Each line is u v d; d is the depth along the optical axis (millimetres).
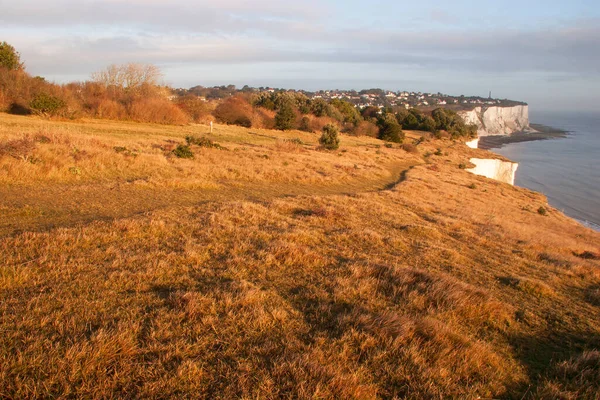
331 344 4086
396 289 5875
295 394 3297
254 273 6102
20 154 12633
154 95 45969
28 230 7180
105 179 13312
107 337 3680
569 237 17297
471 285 6504
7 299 4430
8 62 35406
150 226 7906
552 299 6859
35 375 3180
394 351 4090
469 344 4449
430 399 3438
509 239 11992
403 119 83625
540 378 4105
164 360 3564
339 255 7688
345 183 20406
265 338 4125
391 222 11758
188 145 22188
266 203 12203
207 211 10062
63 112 32219
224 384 3340
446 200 19797
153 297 4879
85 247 6434
